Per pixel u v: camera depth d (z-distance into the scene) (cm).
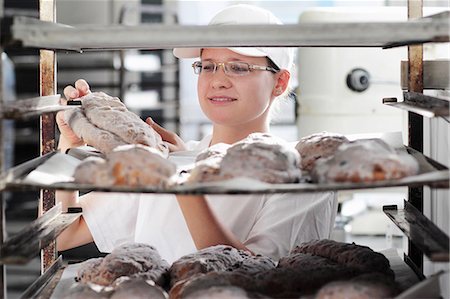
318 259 159
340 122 278
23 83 516
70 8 571
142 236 216
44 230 158
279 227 204
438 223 177
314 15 266
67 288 161
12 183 128
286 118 481
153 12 565
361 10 266
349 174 128
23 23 127
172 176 132
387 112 276
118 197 219
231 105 210
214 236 181
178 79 550
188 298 135
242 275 145
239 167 133
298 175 138
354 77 273
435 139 182
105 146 164
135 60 543
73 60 549
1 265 138
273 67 216
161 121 559
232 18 214
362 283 135
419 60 173
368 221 292
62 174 146
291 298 140
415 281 155
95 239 218
